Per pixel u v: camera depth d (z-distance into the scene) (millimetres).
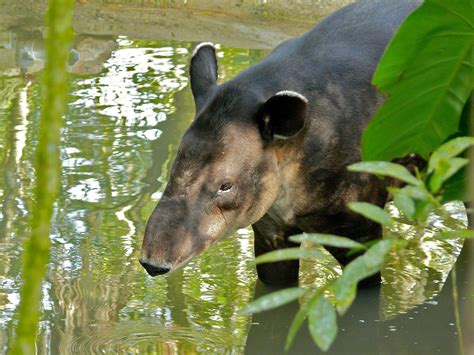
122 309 9555
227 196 8227
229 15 19469
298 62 9117
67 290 9930
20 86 15797
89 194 12180
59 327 9094
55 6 1482
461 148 3916
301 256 3688
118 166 12953
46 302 9633
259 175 8445
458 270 10500
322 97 8953
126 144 13586
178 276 10422
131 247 10906
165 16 19594
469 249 10938
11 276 10094
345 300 3402
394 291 10141
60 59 1497
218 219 8195
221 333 9148
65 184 12414
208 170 8148
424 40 5516
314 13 18984
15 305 9430
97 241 11031
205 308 9656
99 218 11562
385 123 6023
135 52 17734
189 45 18172
